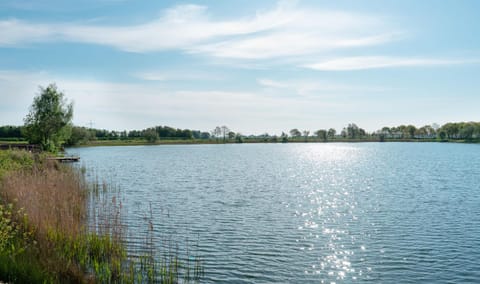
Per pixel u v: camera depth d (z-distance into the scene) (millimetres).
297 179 46781
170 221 22391
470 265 15211
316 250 17172
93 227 17969
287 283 13398
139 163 70875
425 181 43625
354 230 20797
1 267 10586
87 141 150125
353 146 185500
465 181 43125
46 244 13156
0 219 14125
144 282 12367
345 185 40844
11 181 19859
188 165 68000
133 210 25359
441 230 20703
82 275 11570
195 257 15852
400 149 142125
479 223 22297
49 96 70562
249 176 50062
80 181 30188
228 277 13719
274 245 17891
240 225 21734
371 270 14734
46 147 69062
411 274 14336
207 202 29359
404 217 24062
